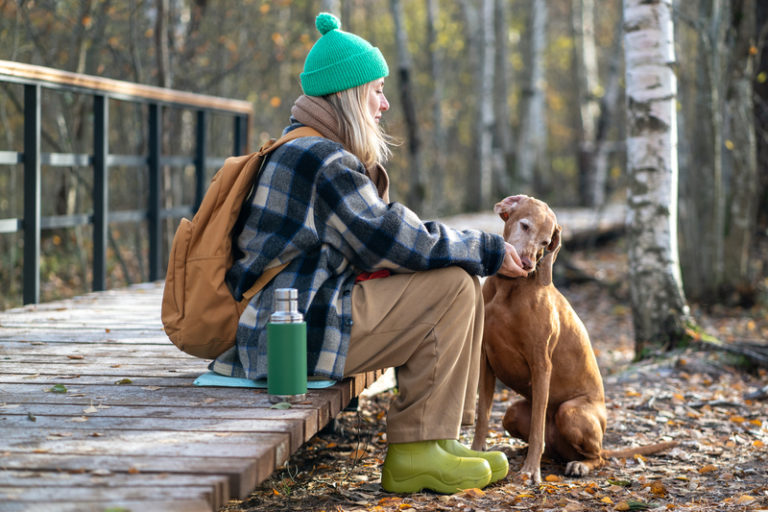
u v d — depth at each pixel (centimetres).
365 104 268
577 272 1084
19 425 231
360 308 257
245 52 1241
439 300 260
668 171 583
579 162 1911
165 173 837
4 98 935
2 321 427
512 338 299
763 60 1030
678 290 585
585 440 311
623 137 1867
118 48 1056
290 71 1505
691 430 399
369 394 436
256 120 1511
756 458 349
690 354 553
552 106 2595
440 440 272
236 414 240
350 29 1745
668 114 582
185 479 188
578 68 1930
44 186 1127
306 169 249
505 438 377
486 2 1797
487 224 1285
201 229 260
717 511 266
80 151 962
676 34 964
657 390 484
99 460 201
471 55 1953
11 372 304
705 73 874
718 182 890
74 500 175
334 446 378
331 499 290
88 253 1045
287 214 251
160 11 850
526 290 297
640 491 298
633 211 592
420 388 262
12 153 453
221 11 1205
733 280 905
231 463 198
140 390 273
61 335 388
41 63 1018
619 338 782
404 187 1845
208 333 263
